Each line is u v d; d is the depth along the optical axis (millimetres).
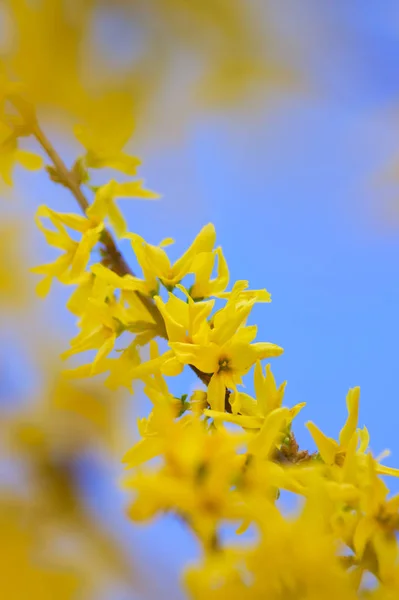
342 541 550
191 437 525
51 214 588
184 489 515
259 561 506
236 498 523
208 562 489
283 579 501
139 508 431
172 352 579
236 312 581
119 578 343
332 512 545
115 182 589
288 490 543
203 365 577
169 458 522
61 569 323
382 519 553
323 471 563
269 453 558
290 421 575
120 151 582
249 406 578
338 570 521
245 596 477
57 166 582
